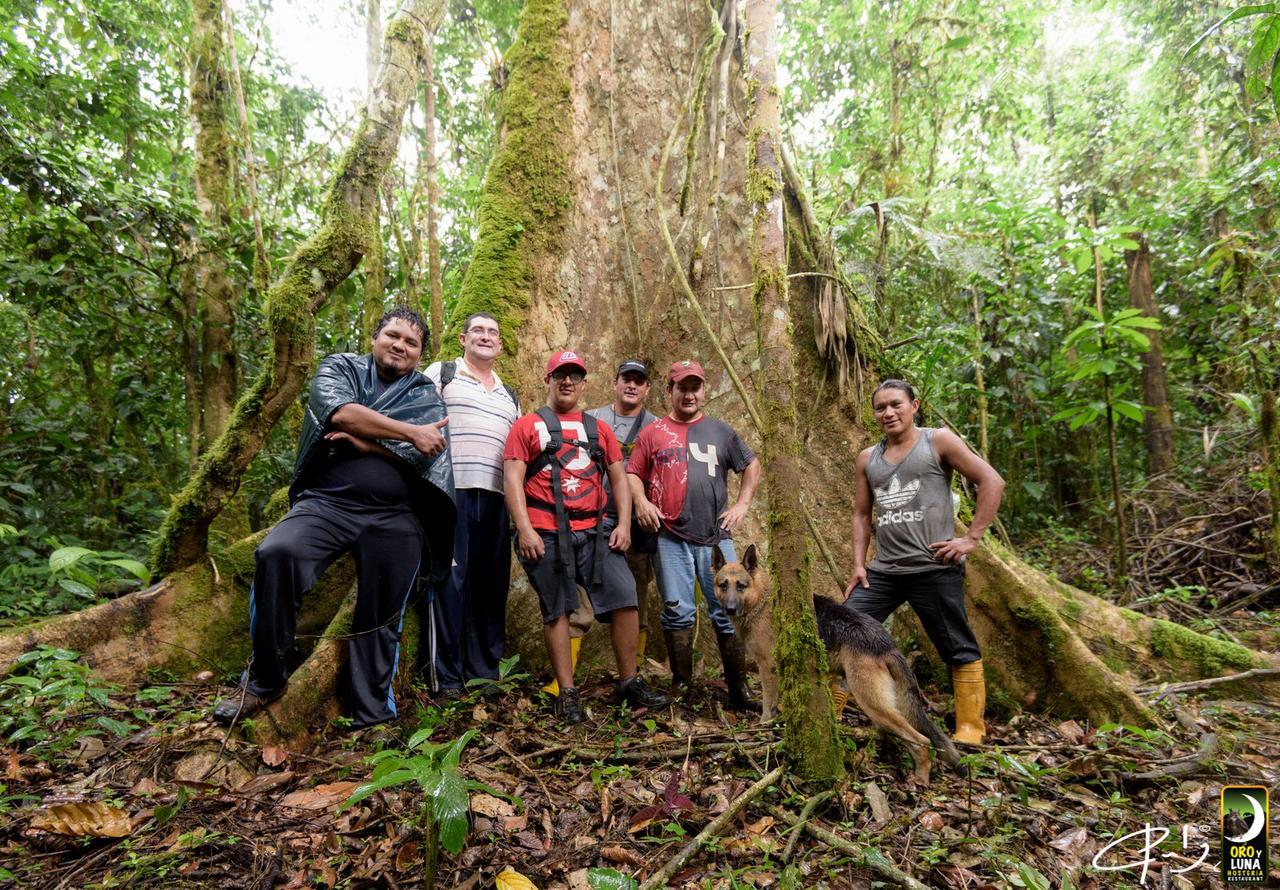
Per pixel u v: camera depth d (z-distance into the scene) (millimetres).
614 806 2549
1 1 5793
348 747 3107
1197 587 5578
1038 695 3955
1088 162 9258
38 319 6273
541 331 4934
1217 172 7250
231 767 2783
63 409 5996
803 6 9367
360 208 4234
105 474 5879
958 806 2625
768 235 2723
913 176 8906
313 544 3105
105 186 5293
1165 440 6938
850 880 2113
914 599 3559
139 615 3965
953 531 3518
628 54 5344
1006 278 6746
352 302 6812
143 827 2350
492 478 3883
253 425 4137
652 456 3977
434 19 4539
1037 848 2361
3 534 4363
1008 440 7566
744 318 5074
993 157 11195
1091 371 5535
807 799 2488
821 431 4879
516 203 5027
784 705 2680
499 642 4039
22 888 2027
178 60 7027
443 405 3561
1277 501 5383
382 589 3312
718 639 3824
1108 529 7004
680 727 3342
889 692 2945
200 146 5719
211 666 4070
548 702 3754
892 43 8656
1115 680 3793
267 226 6152
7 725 2953
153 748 2871
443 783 1896
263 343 6133
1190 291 7289
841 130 9500
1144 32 9992
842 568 4699
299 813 2488
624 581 3730
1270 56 1900
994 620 4137
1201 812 2635
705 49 4695
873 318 5801
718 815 2439
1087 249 5648
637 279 5195
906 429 3590
